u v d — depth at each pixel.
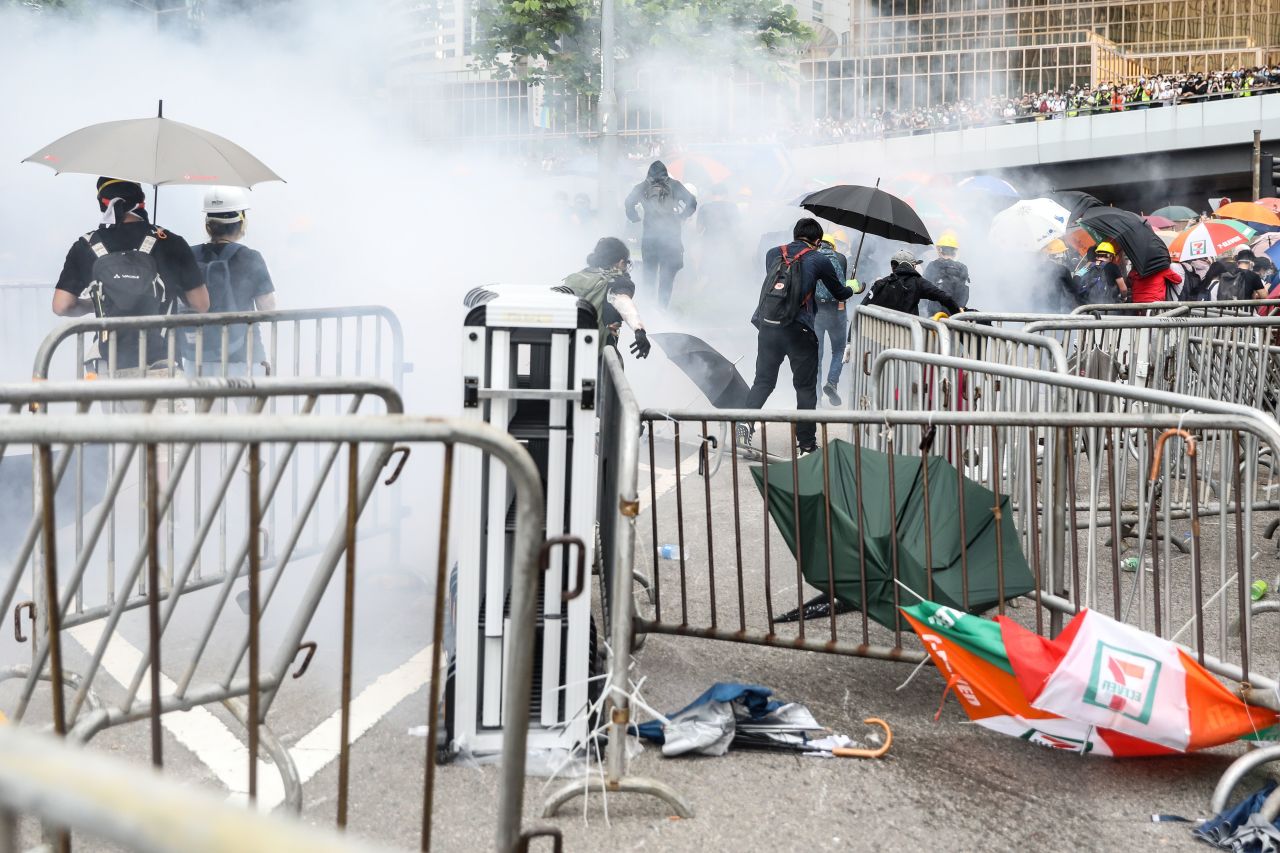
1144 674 3.62
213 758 3.65
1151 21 74.88
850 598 4.27
